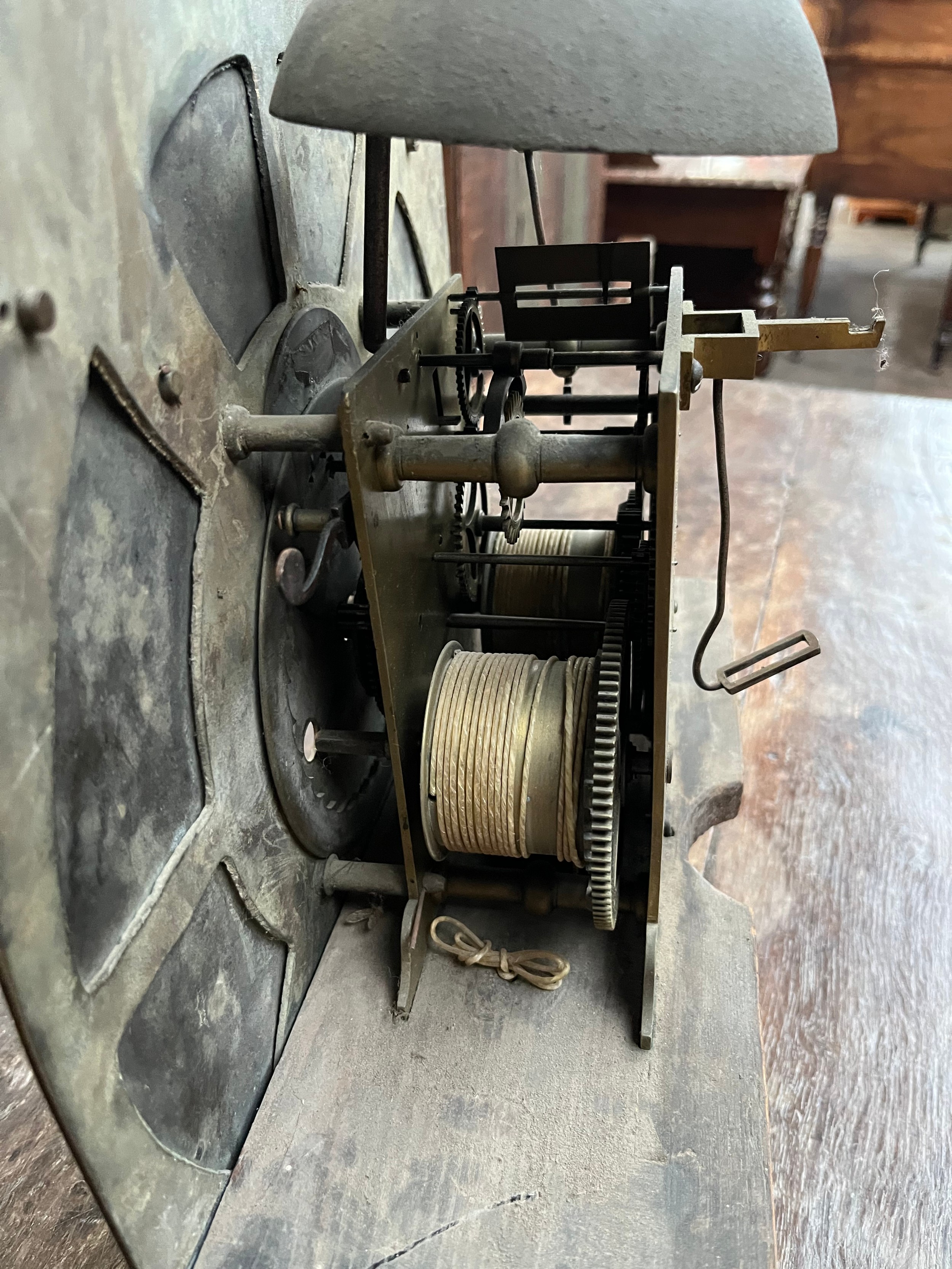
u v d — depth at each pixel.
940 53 0.63
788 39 0.17
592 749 0.21
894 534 0.44
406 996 0.24
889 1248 0.21
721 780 0.31
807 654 0.24
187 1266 0.19
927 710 0.35
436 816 0.23
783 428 0.54
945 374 0.74
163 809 0.18
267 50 0.21
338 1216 0.20
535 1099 0.22
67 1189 0.22
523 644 0.29
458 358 0.23
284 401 0.23
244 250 0.21
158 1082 0.19
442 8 0.15
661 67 0.15
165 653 0.18
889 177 0.70
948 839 0.31
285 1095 0.22
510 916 0.26
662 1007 0.24
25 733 0.14
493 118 0.15
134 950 0.17
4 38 0.13
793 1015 0.26
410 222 0.34
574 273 0.23
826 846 0.30
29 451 0.14
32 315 0.13
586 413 0.27
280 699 0.23
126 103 0.16
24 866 0.14
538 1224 0.20
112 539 0.16
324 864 0.26
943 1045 0.25
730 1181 0.20
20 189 0.13
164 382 0.17
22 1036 0.15
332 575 0.25
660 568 0.18
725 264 0.88
